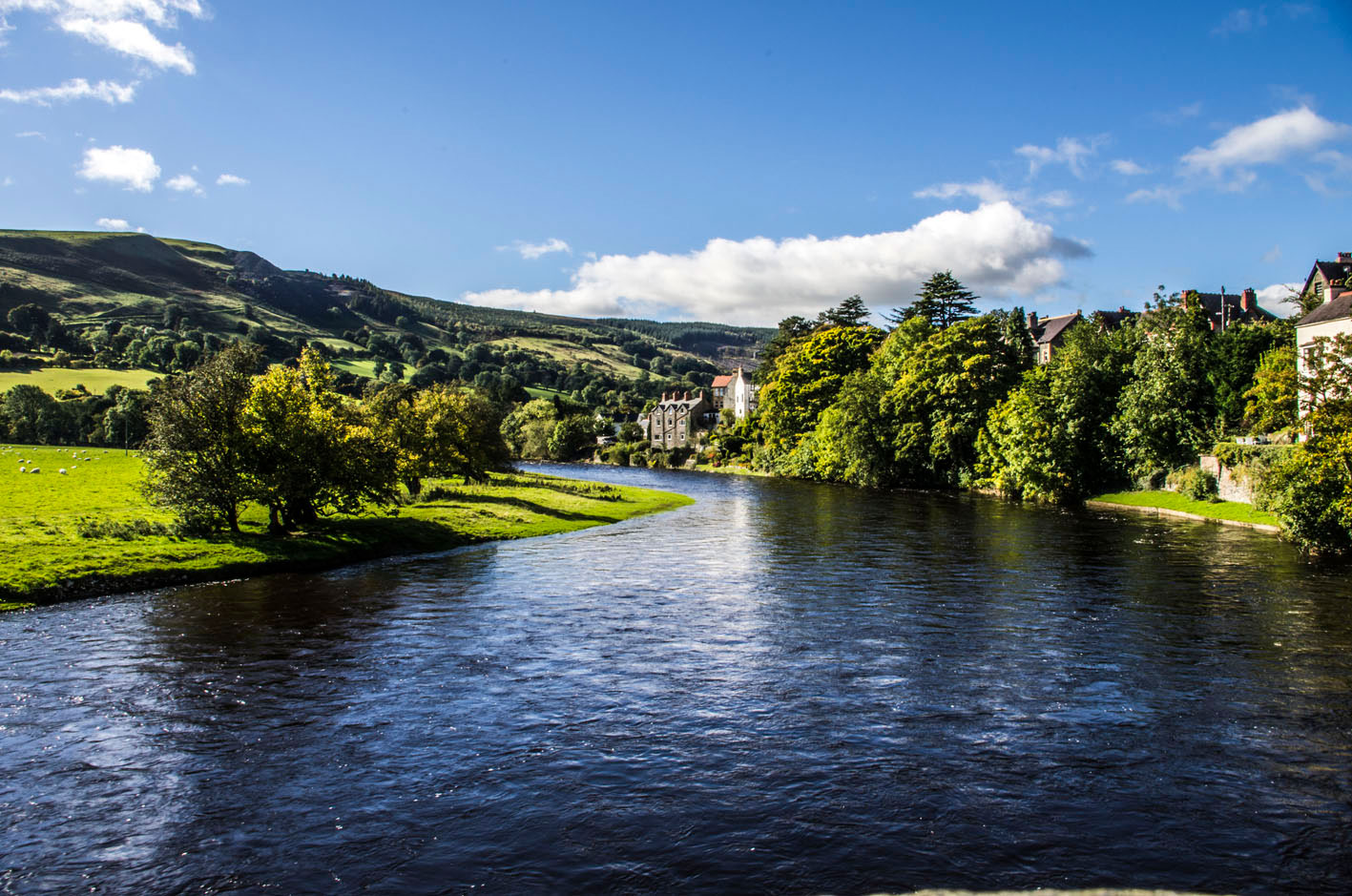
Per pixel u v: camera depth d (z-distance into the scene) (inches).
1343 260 2800.2
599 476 3895.2
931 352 2933.1
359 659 692.7
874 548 1375.5
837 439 3181.6
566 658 698.2
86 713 558.6
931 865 368.2
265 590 1008.9
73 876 359.3
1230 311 3216.0
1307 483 1250.6
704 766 475.2
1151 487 2202.3
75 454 3326.8
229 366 1264.8
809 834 396.8
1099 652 714.8
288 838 393.1
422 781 454.9
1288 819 414.0
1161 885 354.3
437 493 2091.5
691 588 1023.0
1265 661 684.7
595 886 352.2
